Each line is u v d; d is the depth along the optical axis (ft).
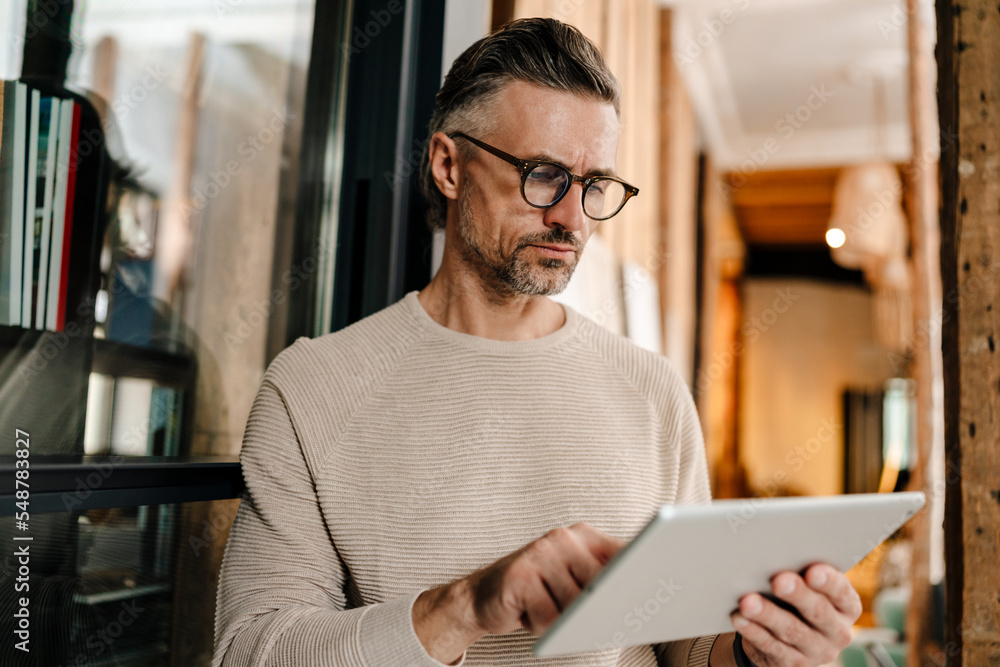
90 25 3.12
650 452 3.25
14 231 2.79
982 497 3.43
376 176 4.66
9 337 2.77
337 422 3.09
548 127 3.00
